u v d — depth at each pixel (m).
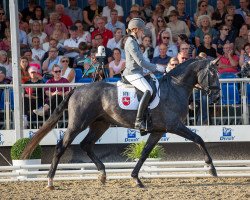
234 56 20.30
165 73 15.09
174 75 14.77
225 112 18.39
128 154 17.06
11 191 14.52
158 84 14.59
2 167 15.98
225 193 13.74
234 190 14.08
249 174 15.77
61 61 19.36
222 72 19.95
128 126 14.72
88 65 19.91
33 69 18.84
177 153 18.55
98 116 14.71
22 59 19.31
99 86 14.70
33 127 18.34
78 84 17.89
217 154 18.53
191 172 17.00
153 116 14.45
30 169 16.44
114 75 19.64
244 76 19.09
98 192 14.09
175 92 14.62
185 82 14.73
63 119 18.34
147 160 16.64
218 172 16.72
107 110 14.59
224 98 18.30
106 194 13.80
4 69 20.14
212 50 20.62
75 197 13.56
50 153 18.50
